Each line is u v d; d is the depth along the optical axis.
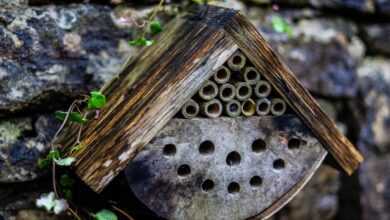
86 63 0.61
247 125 0.54
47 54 0.59
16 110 0.59
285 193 0.56
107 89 0.59
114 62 0.62
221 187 0.54
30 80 0.59
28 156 0.59
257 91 0.53
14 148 0.59
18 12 0.58
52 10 0.60
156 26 0.59
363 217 0.75
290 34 0.67
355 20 0.75
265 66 0.52
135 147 0.51
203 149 0.54
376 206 0.76
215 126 0.53
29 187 0.60
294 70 0.71
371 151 0.76
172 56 0.54
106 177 0.51
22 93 0.59
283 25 0.66
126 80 0.57
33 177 0.59
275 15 0.70
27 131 0.59
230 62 0.52
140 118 0.51
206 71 0.51
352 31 0.75
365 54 0.76
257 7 0.69
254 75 0.53
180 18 0.59
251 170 0.54
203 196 0.53
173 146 0.52
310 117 0.54
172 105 0.51
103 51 0.62
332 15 0.74
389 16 0.76
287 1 0.71
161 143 0.52
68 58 0.60
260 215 0.55
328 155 0.56
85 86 0.61
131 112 0.52
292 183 0.56
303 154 0.55
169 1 0.64
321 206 0.74
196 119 0.52
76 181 0.58
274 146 0.54
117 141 0.51
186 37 0.54
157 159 0.52
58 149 0.57
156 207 0.52
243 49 0.52
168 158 0.52
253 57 0.52
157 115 0.51
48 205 0.57
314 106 0.54
